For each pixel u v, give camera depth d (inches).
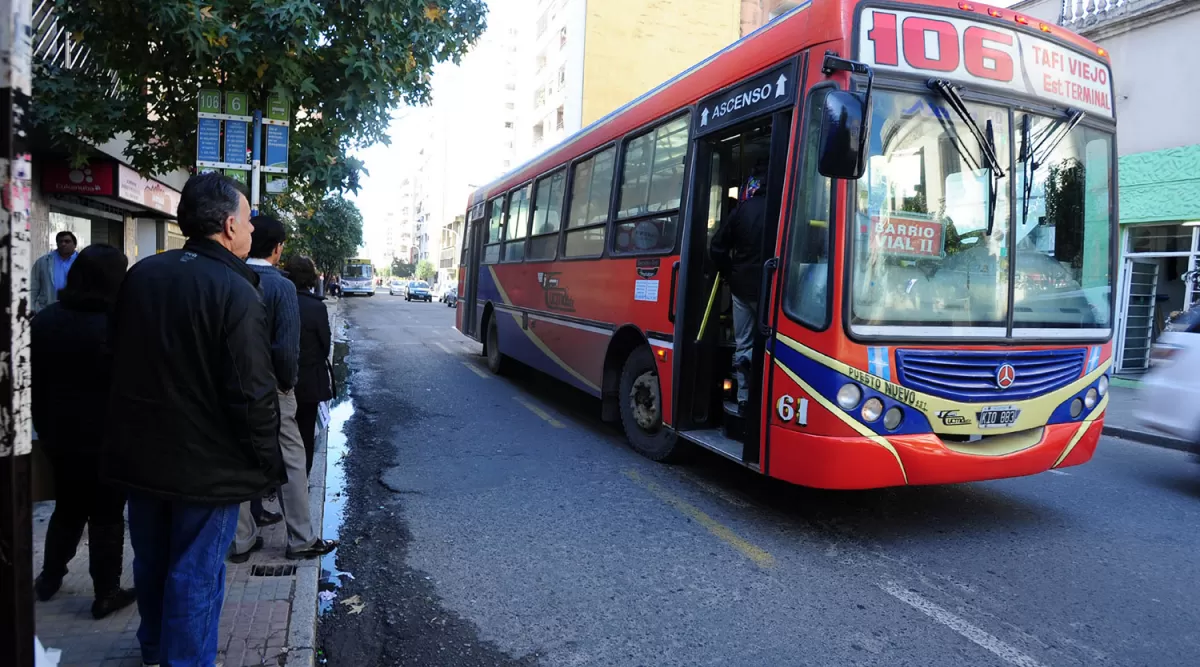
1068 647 136.0
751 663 130.4
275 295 143.7
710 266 236.5
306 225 927.0
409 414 346.3
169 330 95.0
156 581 106.6
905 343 171.6
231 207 102.7
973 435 181.8
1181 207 463.8
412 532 193.8
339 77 258.4
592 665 129.7
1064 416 191.8
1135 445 323.6
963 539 191.3
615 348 289.6
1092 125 199.5
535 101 2218.3
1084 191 197.5
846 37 173.0
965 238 179.6
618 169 290.4
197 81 252.4
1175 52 467.5
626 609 150.9
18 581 65.9
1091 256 198.8
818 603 153.6
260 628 130.3
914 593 158.6
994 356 179.6
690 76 245.6
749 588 160.7
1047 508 219.5
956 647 135.9
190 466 95.8
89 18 223.3
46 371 122.4
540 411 358.3
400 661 131.4
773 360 185.3
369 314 1184.2
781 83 191.0
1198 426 243.4
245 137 245.9
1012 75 185.9
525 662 131.0
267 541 176.2
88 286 124.0
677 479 242.2
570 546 184.4
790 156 183.8
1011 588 161.6
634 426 274.5
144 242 666.8
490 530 195.3
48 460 127.8
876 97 172.7
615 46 1604.3
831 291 169.8
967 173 180.4
